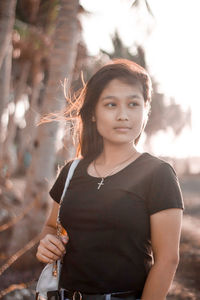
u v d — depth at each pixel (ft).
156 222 4.79
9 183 33.99
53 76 18.75
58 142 19.98
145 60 33.76
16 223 19.75
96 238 4.98
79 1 19.44
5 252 20.08
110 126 5.37
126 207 4.91
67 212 5.30
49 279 5.51
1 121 34.60
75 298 5.05
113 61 5.69
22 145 83.46
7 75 35.63
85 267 4.99
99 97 5.51
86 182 5.40
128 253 4.85
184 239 25.49
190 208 43.88
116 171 5.29
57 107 18.62
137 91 5.39
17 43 47.85
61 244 5.27
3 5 21.62
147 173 5.00
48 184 20.04
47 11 34.04
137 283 4.89
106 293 4.86
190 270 18.60
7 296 15.31
